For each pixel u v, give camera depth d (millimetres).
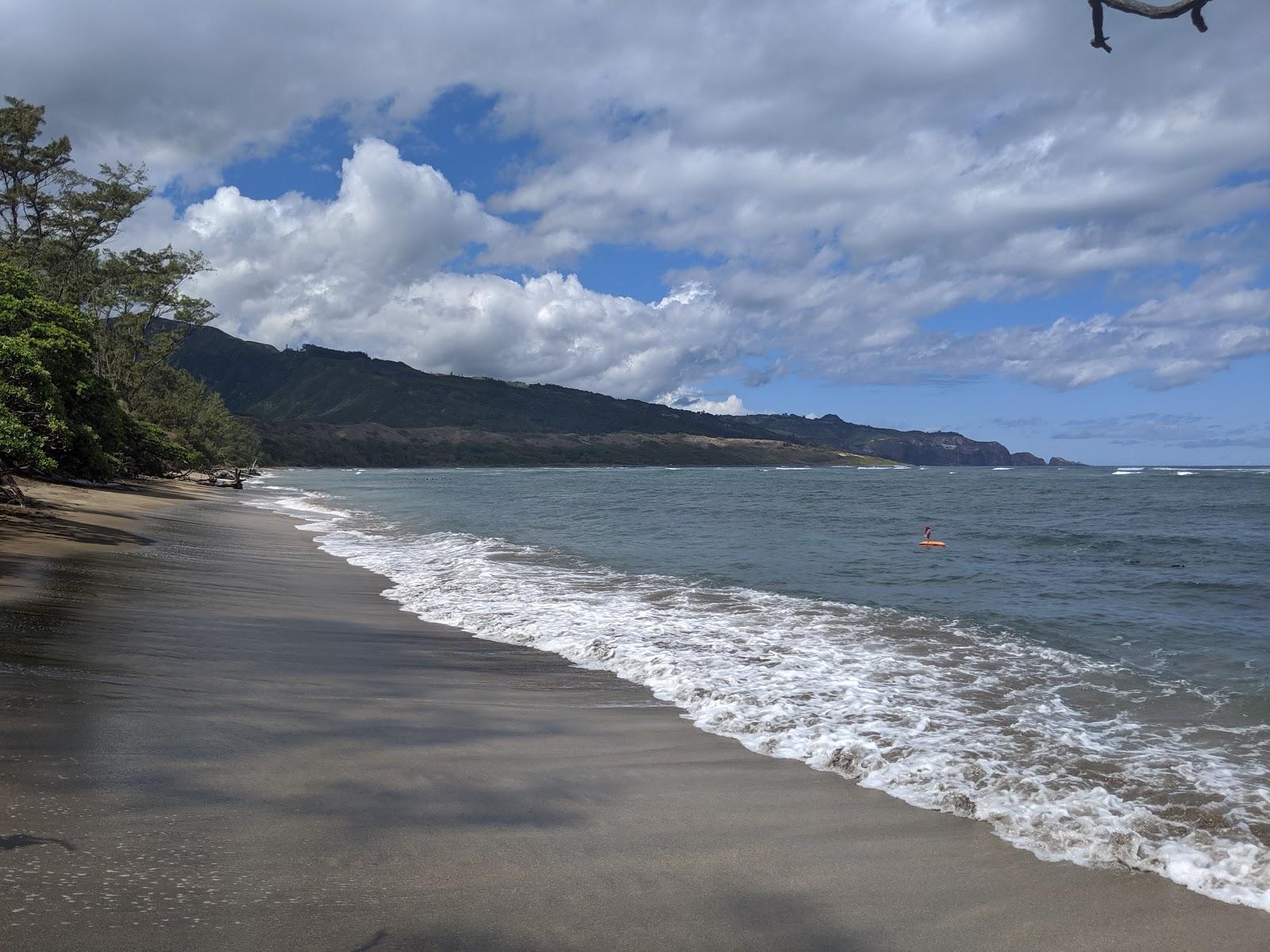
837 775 5355
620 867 3840
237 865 3525
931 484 86688
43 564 12938
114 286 64188
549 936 3166
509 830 4199
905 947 3248
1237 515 36156
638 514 36125
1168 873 3975
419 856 3791
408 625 10852
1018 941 3326
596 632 10234
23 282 32625
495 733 6047
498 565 17359
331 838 3906
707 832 4332
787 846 4195
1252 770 5566
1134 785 5254
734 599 13047
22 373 23609
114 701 5828
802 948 3203
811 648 9445
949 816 4664
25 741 4758
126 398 68500
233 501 42750
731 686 7633
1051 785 5195
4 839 3533
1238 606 12844
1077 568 17578
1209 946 3307
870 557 19547
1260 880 3904
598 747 5863
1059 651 9438
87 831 3701
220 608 10898
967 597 13672
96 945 2801
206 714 5773
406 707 6660
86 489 33750
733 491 66062
